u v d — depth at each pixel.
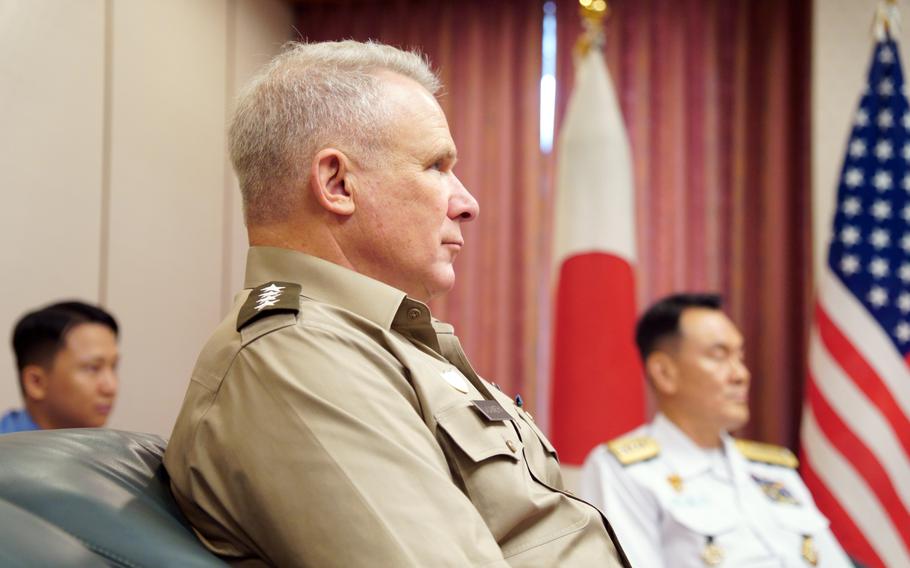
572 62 3.71
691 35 3.68
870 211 3.07
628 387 3.07
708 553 2.11
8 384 2.43
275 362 0.87
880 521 2.88
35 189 2.56
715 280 3.59
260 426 0.84
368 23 3.88
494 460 0.92
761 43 3.64
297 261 1.00
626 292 3.13
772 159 3.58
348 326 0.94
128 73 2.92
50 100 2.62
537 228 3.70
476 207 1.10
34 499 0.79
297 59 1.08
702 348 2.28
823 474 2.95
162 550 0.79
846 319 3.01
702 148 3.64
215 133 3.36
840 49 3.41
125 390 2.88
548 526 0.93
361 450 0.81
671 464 2.25
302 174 1.03
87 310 2.13
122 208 2.88
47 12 2.62
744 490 2.23
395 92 1.05
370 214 1.02
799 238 3.56
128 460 0.92
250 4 3.60
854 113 3.37
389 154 1.03
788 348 3.54
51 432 0.93
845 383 2.97
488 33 3.81
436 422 0.91
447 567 0.76
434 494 0.80
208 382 0.91
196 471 0.88
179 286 3.14
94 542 0.77
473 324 3.71
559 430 3.07
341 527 0.77
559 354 3.13
